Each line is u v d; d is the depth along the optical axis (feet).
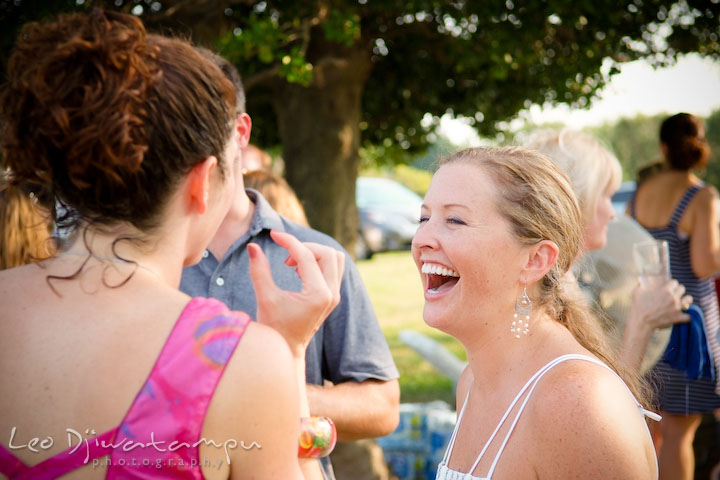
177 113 3.41
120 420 3.18
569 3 12.18
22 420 3.20
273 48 11.63
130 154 3.26
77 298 3.41
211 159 3.58
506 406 4.73
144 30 3.49
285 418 3.43
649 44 14.57
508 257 4.77
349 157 14.52
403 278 41.98
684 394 10.61
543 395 4.38
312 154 14.29
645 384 6.05
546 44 14.17
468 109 16.66
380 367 6.69
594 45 13.58
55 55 3.27
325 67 14.02
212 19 11.92
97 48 3.28
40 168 3.38
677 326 8.55
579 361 4.47
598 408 4.16
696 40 14.29
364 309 6.79
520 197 4.80
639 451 4.12
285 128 14.70
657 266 8.30
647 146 82.38
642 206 11.97
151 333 3.33
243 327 3.43
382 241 47.32
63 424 3.18
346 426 6.42
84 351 3.28
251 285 6.37
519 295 4.84
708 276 11.32
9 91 3.39
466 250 4.73
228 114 3.71
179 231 3.66
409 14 13.62
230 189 3.88
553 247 4.80
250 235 6.42
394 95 16.46
